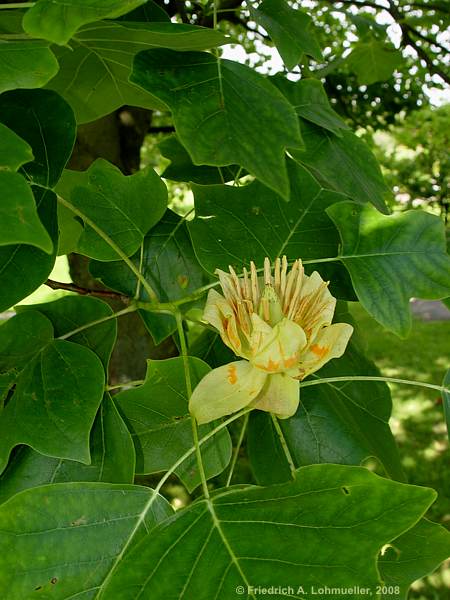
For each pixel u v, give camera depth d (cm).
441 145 255
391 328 35
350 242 36
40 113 31
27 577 25
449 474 121
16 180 22
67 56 37
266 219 39
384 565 31
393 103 141
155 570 24
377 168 44
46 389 30
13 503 25
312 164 39
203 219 38
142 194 37
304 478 27
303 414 40
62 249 44
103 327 34
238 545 25
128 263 34
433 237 36
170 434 34
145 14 38
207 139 30
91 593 26
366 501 26
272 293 30
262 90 33
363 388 44
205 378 30
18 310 34
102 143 73
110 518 27
